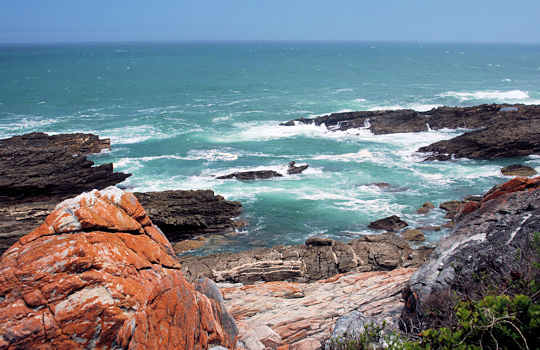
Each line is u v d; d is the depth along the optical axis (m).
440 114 45.81
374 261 18.41
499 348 3.67
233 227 23.78
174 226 23.08
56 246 5.20
